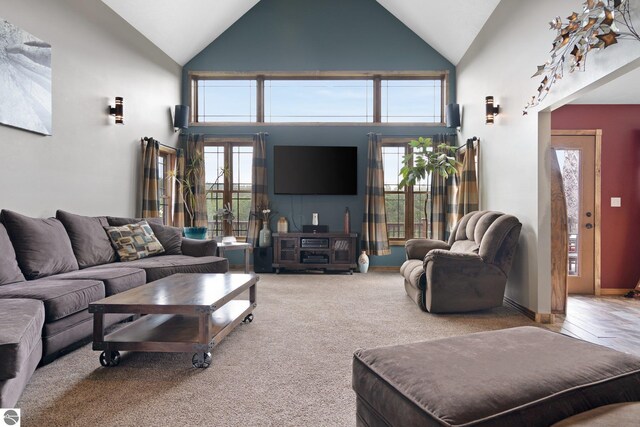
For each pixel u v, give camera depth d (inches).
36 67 131.5
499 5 171.0
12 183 124.4
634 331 125.1
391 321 132.6
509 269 143.4
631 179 187.0
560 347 54.7
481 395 41.8
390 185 253.8
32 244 114.3
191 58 252.2
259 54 251.8
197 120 257.3
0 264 102.0
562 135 188.2
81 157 157.9
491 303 142.9
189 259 157.9
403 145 253.3
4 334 62.5
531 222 140.3
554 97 122.7
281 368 92.1
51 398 77.0
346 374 88.7
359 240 247.0
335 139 252.4
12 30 121.6
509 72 159.8
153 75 215.9
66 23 148.2
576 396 43.6
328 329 122.8
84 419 69.0
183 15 208.7
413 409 42.8
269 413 71.5
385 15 250.7
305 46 251.6
